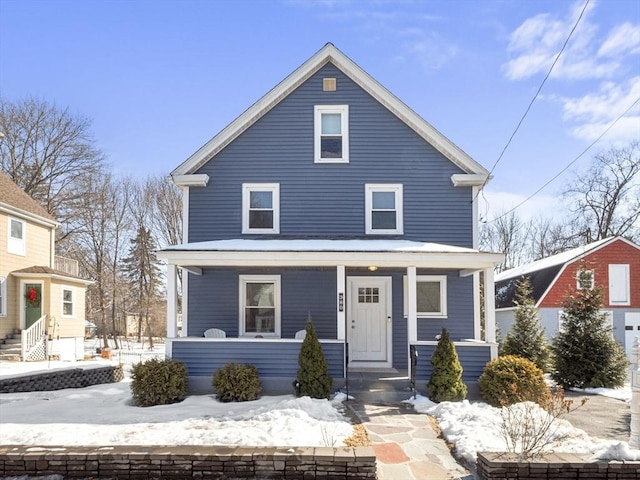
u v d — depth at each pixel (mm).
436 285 12828
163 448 5793
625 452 5594
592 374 12203
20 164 31250
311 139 13078
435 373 9555
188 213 12930
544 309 20672
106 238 35656
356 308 12664
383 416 8359
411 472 5926
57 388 13039
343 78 13227
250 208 12969
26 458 5617
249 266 11445
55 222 21688
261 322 12719
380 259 10367
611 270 21172
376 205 13000
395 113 13078
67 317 21031
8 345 17562
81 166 33281
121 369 15781
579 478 5391
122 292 35625
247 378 9633
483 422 7359
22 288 19234
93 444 6461
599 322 12578
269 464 5582
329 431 7062
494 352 10258
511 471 5402
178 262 10477
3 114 30859
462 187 12977
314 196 12945
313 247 11000
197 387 10250
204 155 12930
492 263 10500
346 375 9906
